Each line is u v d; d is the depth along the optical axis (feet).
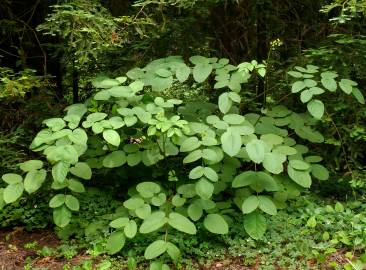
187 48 17.11
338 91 15.05
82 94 18.37
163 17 14.97
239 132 12.60
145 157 13.64
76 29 13.09
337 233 12.80
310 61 15.33
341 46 14.78
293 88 13.21
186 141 12.70
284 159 12.72
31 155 16.21
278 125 14.75
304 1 17.20
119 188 15.40
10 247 13.08
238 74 13.80
